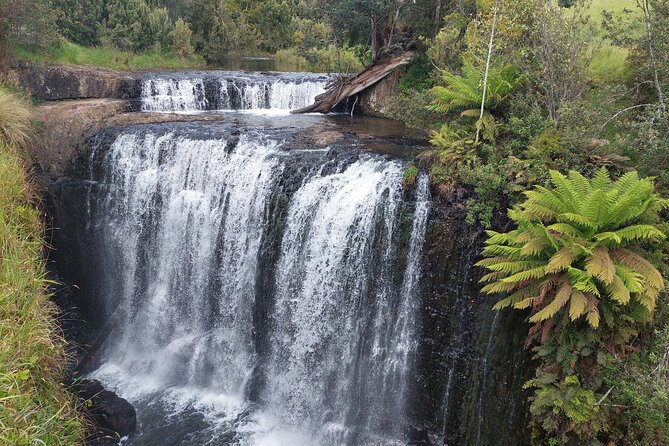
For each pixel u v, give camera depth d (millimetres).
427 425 8227
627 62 8953
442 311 7895
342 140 11250
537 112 8023
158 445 8352
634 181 5957
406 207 8195
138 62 21453
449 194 7969
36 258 7773
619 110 8164
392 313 8398
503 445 7102
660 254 6027
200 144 10680
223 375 10141
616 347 5891
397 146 10641
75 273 12102
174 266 11023
